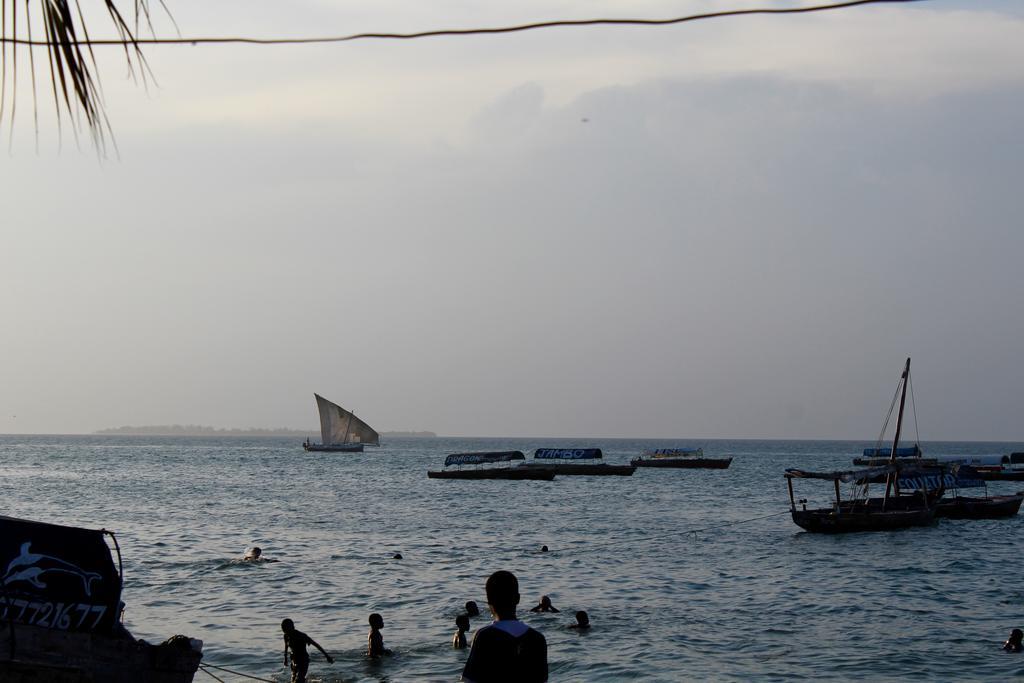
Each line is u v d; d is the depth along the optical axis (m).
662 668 22.11
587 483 111.00
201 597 31.34
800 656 23.36
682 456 159.88
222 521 59.25
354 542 48.44
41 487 95.44
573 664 22.56
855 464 168.38
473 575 36.78
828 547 47.72
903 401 59.62
